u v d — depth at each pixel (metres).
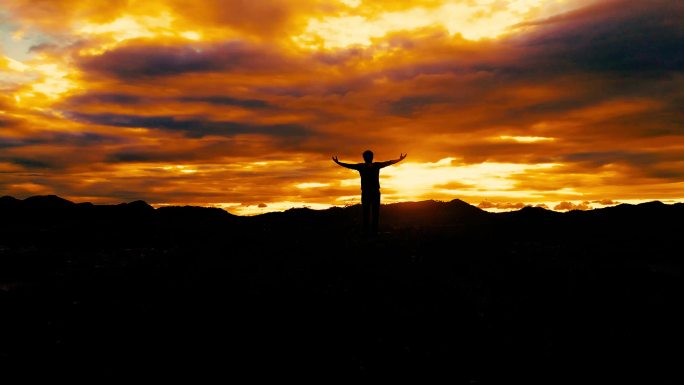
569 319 7.23
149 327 6.89
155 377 5.62
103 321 7.09
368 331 6.78
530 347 6.35
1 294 8.36
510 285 8.80
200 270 9.98
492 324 7.03
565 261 10.62
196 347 6.32
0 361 5.89
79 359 6.00
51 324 6.99
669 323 7.04
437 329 6.86
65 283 9.16
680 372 5.69
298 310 7.43
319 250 11.75
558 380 5.55
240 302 7.76
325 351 6.23
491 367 5.87
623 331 6.80
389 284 8.67
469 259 10.66
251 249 12.48
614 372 5.71
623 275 9.38
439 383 5.51
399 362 5.96
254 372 5.74
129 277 9.51
